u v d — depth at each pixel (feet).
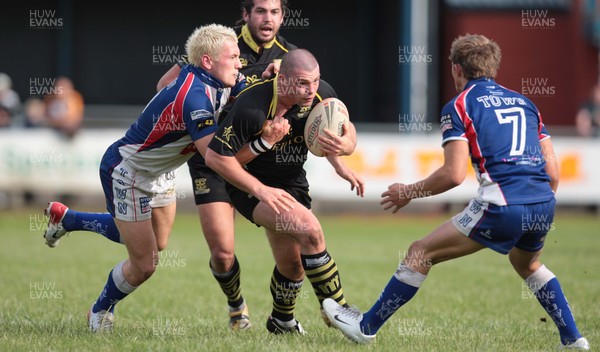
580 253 149.69
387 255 147.02
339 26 288.51
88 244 162.20
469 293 108.47
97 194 210.59
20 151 207.62
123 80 286.87
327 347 65.92
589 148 219.00
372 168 213.66
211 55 69.05
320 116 68.33
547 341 72.54
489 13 275.39
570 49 280.72
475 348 66.64
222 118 74.18
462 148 63.26
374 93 289.94
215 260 79.56
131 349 64.54
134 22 285.84
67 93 215.31
